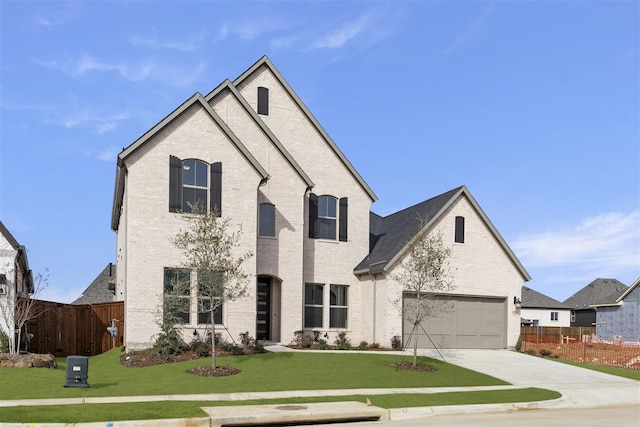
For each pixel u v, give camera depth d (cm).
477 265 2788
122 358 2023
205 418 1179
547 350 2766
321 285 2742
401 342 2567
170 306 2106
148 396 1420
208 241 1891
